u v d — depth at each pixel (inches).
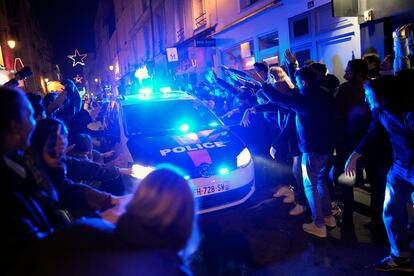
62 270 46.3
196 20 633.0
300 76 148.9
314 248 148.5
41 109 162.9
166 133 210.8
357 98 158.9
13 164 58.0
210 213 173.2
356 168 147.6
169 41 815.7
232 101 293.1
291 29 368.8
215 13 543.2
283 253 146.5
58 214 69.8
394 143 117.2
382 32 259.0
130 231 47.8
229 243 158.6
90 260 46.8
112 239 48.3
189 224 51.1
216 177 172.9
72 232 49.6
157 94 267.6
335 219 173.8
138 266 46.7
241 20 449.1
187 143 194.2
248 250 151.2
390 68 203.3
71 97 221.0
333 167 160.4
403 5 241.8
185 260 53.9
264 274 132.3
